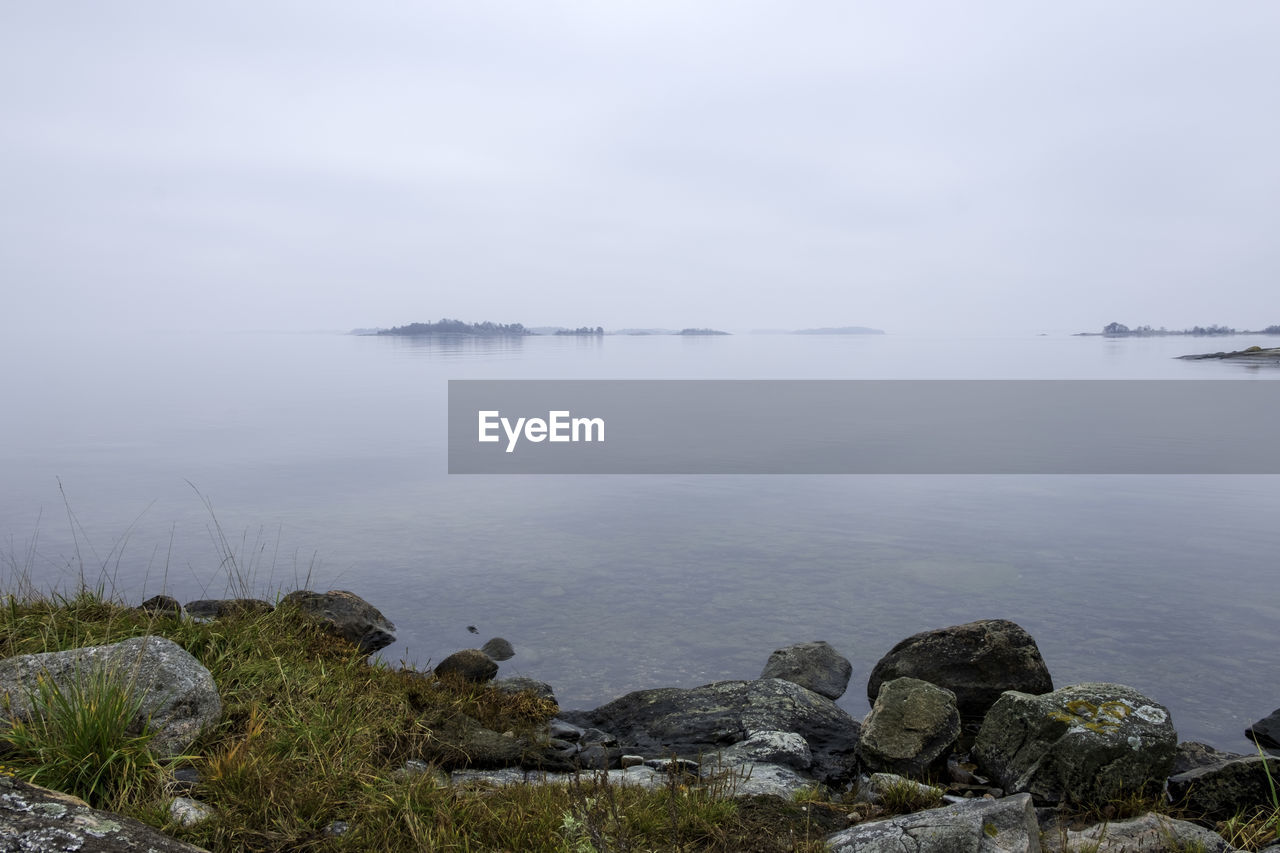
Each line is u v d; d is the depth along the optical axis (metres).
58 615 8.44
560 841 5.52
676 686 12.90
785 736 9.12
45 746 5.67
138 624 8.48
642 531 25.45
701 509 29.55
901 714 8.56
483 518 27.45
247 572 19.77
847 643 14.90
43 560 20.61
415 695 9.25
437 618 16.38
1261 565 20.64
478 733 8.65
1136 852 6.04
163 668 6.80
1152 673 13.05
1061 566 20.69
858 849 5.62
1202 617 16.08
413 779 6.41
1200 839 6.15
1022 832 5.74
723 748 9.19
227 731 6.83
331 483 34.91
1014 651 10.94
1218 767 7.21
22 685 6.40
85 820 4.40
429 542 23.61
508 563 21.03
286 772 6.19
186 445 48.62
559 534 24.86
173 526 25.38
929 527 26.17
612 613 16.73
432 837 5.52
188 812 5.48
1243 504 30.20
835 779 8.37
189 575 19.47
